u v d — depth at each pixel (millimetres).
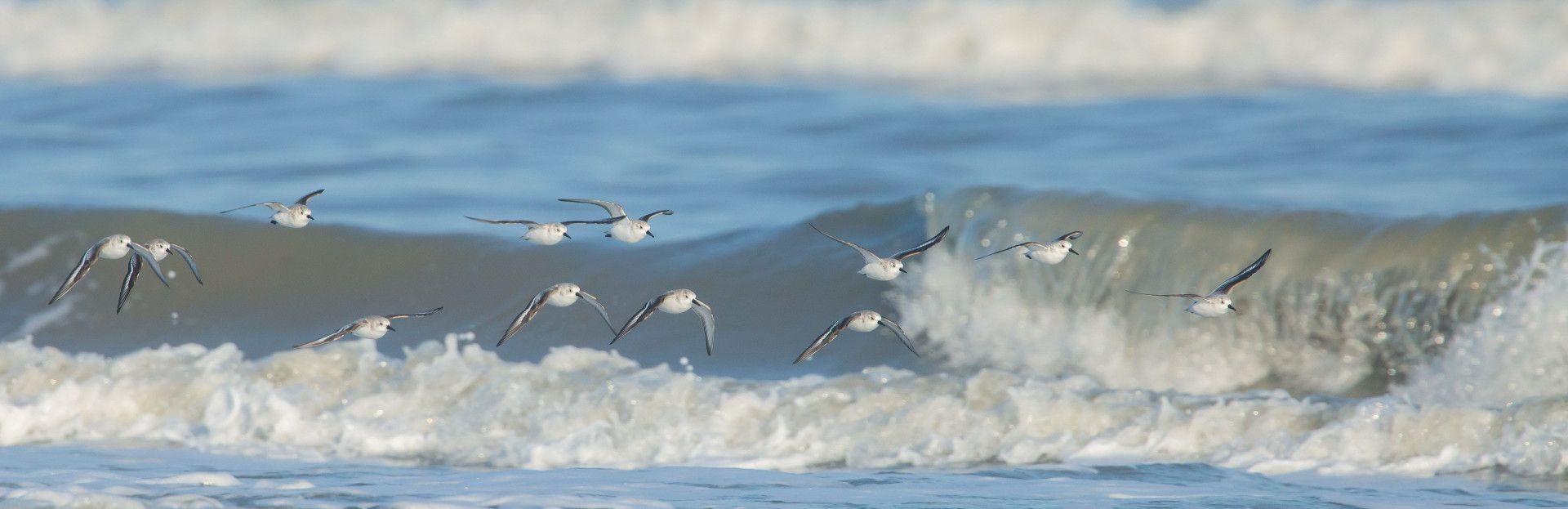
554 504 8867
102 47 37812
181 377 12328
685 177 21719
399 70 35125
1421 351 13188
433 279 16750
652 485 9531
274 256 17312
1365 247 13656
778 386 11898
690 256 16719
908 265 15719
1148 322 14156
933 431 11023
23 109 29516
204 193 21016
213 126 27219
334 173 22375
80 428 11656
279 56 36969
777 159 23141
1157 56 33656
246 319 16500
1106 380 13938
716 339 15211
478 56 36406
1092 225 14742
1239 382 13594
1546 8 32656
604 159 23359
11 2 39531
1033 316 14688
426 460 10789
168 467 10297
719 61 35312
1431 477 9812
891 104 28562
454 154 23891
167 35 38312
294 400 12000
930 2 36188
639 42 36250
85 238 17719
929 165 22359
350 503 8820
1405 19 33188
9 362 13086
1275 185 19641
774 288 15977
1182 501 9070
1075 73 33094
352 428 11305
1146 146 23219
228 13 38781
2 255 17562
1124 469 10164
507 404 11617
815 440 11000
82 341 16312
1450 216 13680
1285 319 13719
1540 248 13039
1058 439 10797
